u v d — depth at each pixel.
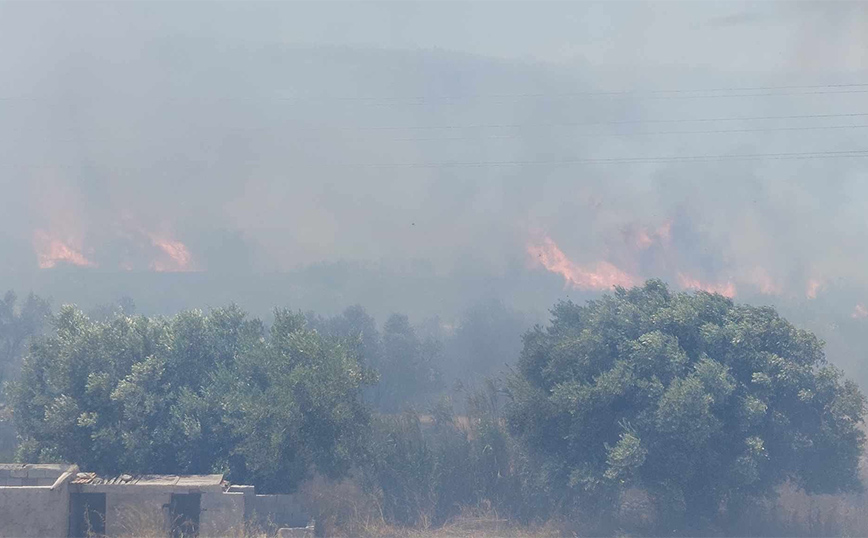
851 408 86.56
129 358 88.06
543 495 92.50
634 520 91.56
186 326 91.94
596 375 90.44
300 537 74.81
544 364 95.94
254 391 85.38
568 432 89.19
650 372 87.56
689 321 90.00
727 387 83.38
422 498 92.50
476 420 102.50
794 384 85.81
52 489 70.75
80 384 85.06
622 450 82.19
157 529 71.94
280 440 80.12
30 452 84.81
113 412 83.50
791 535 86.25
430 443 100.56
